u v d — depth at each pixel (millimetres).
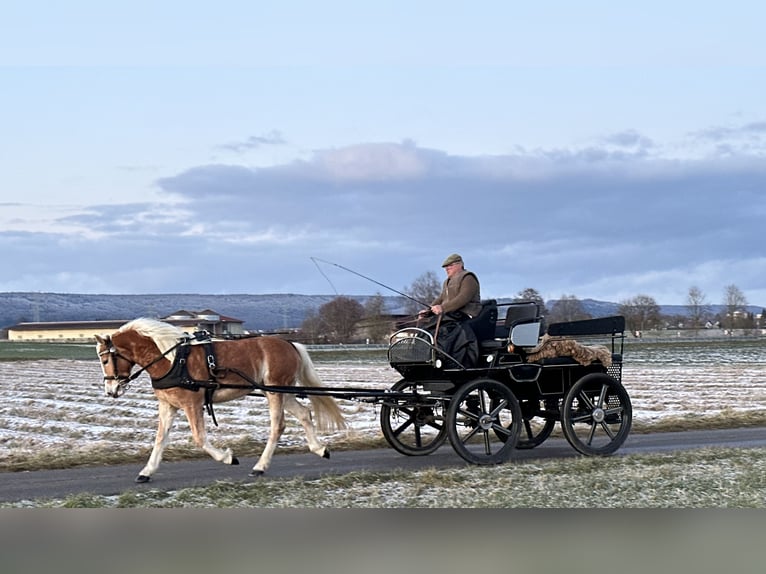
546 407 13273
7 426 20234
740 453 13039
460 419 12516
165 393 11211
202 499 9758
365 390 12352
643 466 11898
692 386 31219
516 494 10086
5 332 166875
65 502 9516
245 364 11555
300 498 9844
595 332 13375
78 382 39062
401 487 10492
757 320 127688
